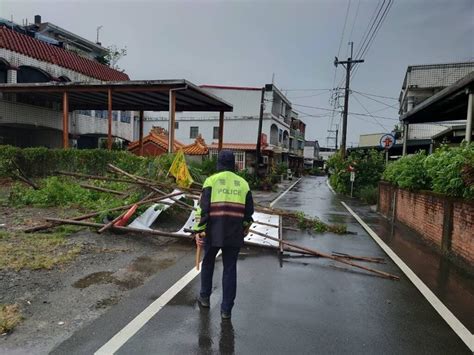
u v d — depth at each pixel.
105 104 22.52
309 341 3.52
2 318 3.57
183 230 7.32
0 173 13.62
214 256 4.12
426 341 3.61
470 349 3.47
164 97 18.67
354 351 3.37
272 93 37.28
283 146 46.88
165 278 5.08
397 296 4.88
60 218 7.65
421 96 27.67
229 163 4.05
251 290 4.87
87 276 4.97
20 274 4.77
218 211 3.89
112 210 7.39
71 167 14.70
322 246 7.79
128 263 5.65
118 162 14.12
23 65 20.92
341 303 4.55
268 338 3.54
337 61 28.92
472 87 9.84
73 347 3.20
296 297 4.68
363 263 6.50
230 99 37.59
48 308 3.94
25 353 3.07
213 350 3.27
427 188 9.34
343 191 23.97
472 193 6.18
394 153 31.00
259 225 8.82
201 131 38.34
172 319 3.84
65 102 17.00
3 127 21.48
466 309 4.47
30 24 32.16
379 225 11.11
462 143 7.81
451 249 6.89
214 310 4.12
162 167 11.36
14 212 8.83
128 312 3.96
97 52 37.78
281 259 6.48
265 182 26.05
